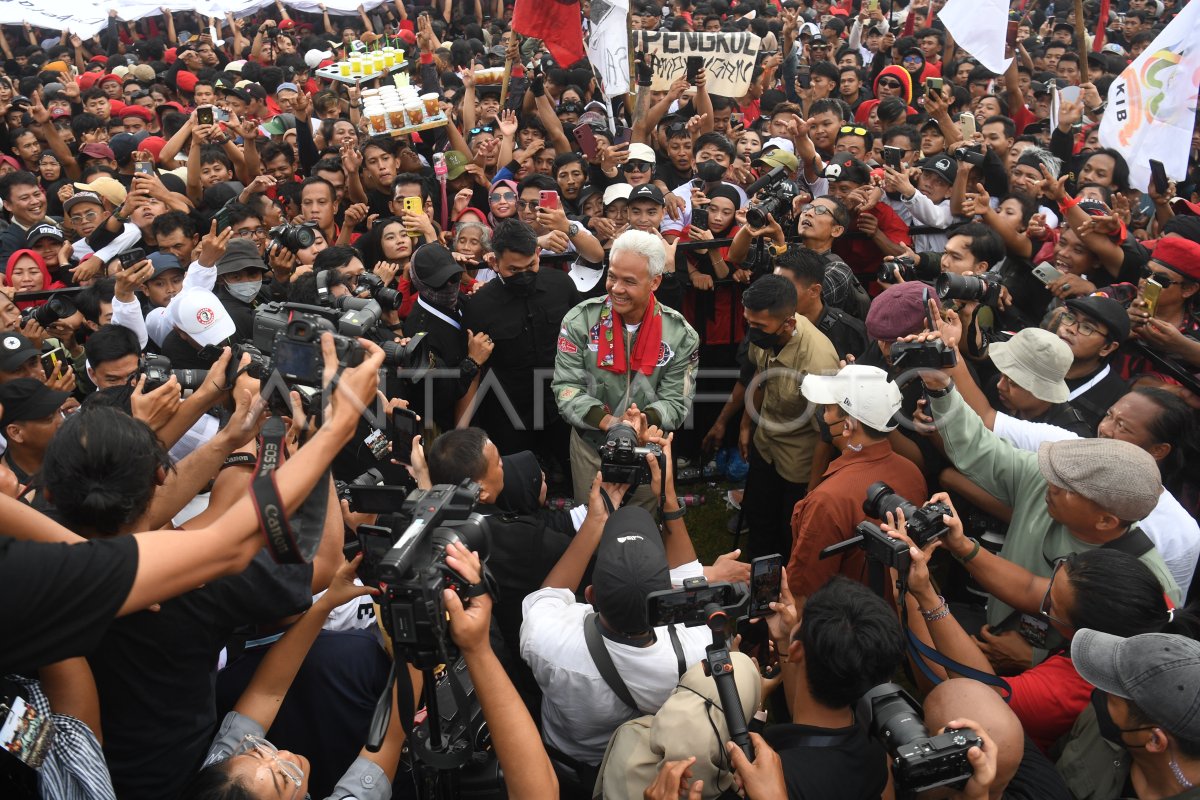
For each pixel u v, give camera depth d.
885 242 6.18
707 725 2.37
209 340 3.97
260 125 9.90
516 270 4.81
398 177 6.36
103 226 6.42
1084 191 6.09
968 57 12.03
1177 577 3.25
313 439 1.78
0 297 4.32
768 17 15.13
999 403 4.25
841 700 2.33
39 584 1.55
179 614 2.26
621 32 7.78
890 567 2.74
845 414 3.55
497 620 3.23
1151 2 15.22
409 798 2.83
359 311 2.13
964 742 2.13
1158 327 4.26
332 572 2.56
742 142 8.32
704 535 5.56
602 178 7.30
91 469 2.05
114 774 2.24
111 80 11.65
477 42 13.59
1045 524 3.17
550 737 2.82
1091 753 2.50
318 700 2.79
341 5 15.54
